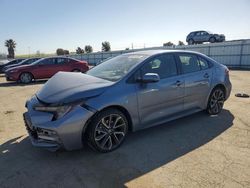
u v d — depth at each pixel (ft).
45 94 11.87
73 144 11.05
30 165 11.10
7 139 14.20
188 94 15.43
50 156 11.89
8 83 43.21
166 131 14.85
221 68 18.12
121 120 12.33
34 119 11.12
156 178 9.84
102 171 10.46
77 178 9.99
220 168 10.46
